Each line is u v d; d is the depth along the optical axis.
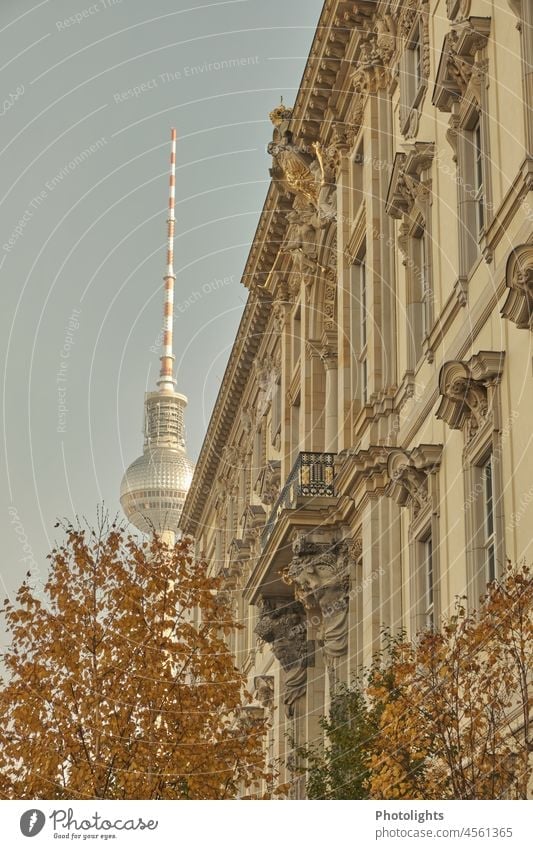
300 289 42.75
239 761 26.70
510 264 20.84
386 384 31.58
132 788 25.27
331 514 34.50
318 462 35.62
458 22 25.41
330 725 25.75
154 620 27.47
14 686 26.03
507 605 19.44
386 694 22.14
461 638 20.06
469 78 25.45
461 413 24.56
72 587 27.19
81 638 26.61
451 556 25.64
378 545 30.38
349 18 34.84
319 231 40.03
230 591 53.06
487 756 19.30
